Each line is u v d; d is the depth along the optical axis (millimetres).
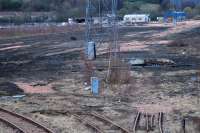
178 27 123875
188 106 27484
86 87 35062
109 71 36719
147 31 111938
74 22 142625
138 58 52781
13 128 22734
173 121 23750
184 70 43844
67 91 33906
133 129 22109
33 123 23547
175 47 68875
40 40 89188
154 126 22734
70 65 49500
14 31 107125
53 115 25734
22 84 37812
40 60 55688
